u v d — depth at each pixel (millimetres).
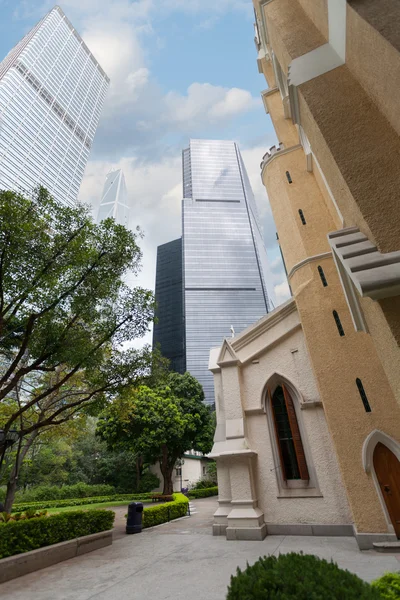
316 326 10156
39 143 91812
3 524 7496
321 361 9664
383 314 3096
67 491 28750
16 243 9648
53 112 101812
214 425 30891
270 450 10555
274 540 8898
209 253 121000
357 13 3621
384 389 8664
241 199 138625
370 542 7613
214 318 107250
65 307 11602
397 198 3375
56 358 11273
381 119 3906
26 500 26531
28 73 94875
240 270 119062
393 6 3480
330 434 9031
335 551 7512
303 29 5660
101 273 12047
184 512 16766
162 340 115312
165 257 141125
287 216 12750
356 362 9203
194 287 113000
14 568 7070
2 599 5746
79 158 111000
